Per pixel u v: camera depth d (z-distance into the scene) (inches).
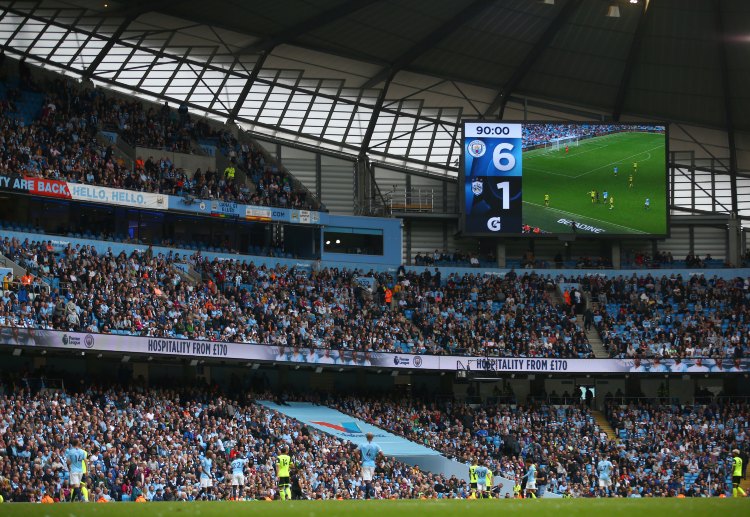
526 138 2458.2
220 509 364.8
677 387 2459.4
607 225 2458.2
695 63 2289.6
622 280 2554.1
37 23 2289.6
